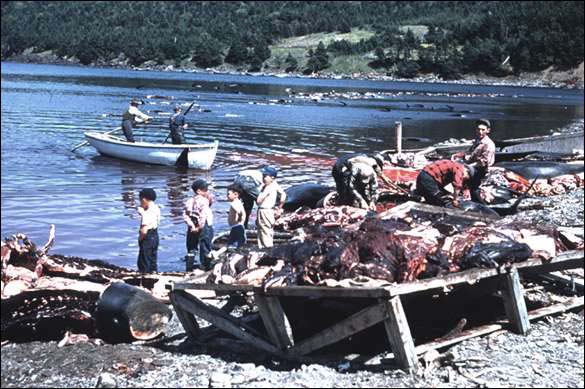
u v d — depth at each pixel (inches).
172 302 475.2
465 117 3137.3
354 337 470.3
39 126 2027.6
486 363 424.8
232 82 6727.4
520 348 454.0
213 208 949.8
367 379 402.6
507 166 1146.0
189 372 417.4
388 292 401.7
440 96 5369.1
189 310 471.5
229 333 476.4
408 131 2301.9
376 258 452.4
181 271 657.6
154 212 603.8
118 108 2847.0
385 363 421.7
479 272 457.1
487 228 525.3
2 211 897.5
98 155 1457.9
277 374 411.5
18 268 519.2
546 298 549.6
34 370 422.0
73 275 532.1
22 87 4237.2
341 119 2650.1
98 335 481.1
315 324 486.0
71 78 6058.1
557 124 2871.6
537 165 1146.7
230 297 545.6
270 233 626.2
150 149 1346.0
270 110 3034.0
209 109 2982.3
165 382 401.1
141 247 601.3
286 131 2110.0
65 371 421.7
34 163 1321.4
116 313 469.4
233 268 473.1
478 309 529.3
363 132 2161.7
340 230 498.9
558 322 508.7
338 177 795.4
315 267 449.1
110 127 2081.7
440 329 486.6
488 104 4471.0
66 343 464.4
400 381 399.2
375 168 810.2
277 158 1499.8
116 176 1214.3
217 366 429.4
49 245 549.0
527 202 949.2
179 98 3725.4
